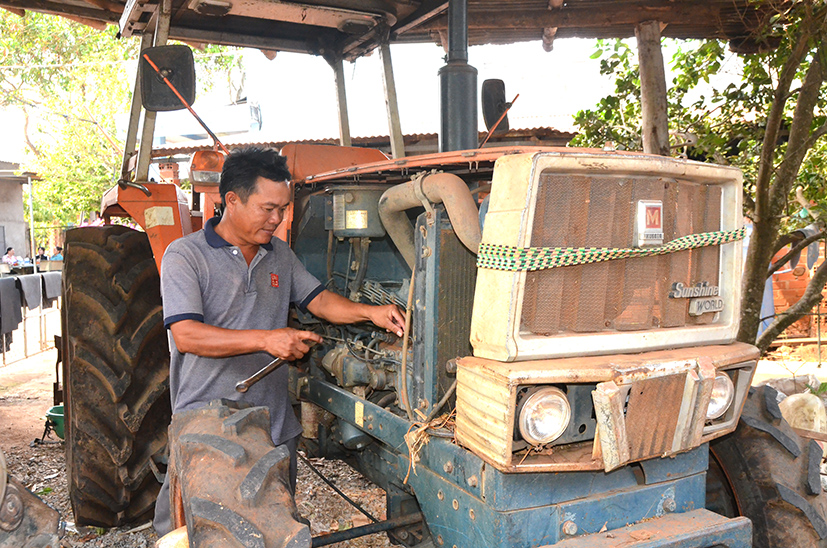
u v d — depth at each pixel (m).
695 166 1.85
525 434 1.62
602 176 1.73
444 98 3.43
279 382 2.34
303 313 2.86
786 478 2.12
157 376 2.93
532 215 1.59
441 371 2.00
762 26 4.59
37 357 8.19
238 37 3.92
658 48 4.80
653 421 1.69
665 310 1.90
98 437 2.84
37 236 19.55
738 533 1.80
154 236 3.00
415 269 2.07
